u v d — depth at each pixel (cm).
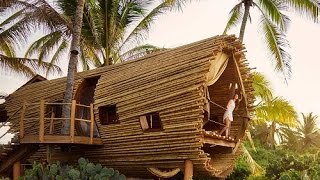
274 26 2194
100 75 1666
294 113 2366
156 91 1370
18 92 2098
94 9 2211
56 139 1426
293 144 5459
